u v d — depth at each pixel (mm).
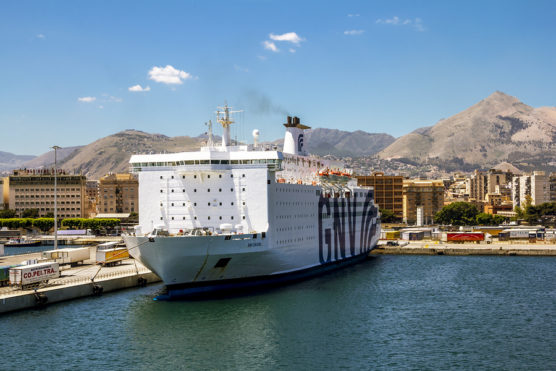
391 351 57312
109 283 83625
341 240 109312
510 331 64562
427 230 190375
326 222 101500
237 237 73938
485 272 107875
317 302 76500
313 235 95500
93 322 66875
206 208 79062
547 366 53406
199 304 74125
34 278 76812
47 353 56750
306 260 93312
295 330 63781
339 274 100875
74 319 68062
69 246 183625
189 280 76000
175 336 61469
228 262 75438
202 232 74688
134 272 91875
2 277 79250
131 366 53344
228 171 79000
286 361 54344
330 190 107312
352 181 125312
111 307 73562
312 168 109125
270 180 79250
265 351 56969
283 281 88062
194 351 57031
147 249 72250
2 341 60281
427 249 142375
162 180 80312
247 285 82625
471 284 93500
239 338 60875
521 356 56094
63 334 62438
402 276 101000
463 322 68125
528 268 114125
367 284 91062
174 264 72625
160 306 73375
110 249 100250
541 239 167500
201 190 79188
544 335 63031
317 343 59469
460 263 122062
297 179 100938
